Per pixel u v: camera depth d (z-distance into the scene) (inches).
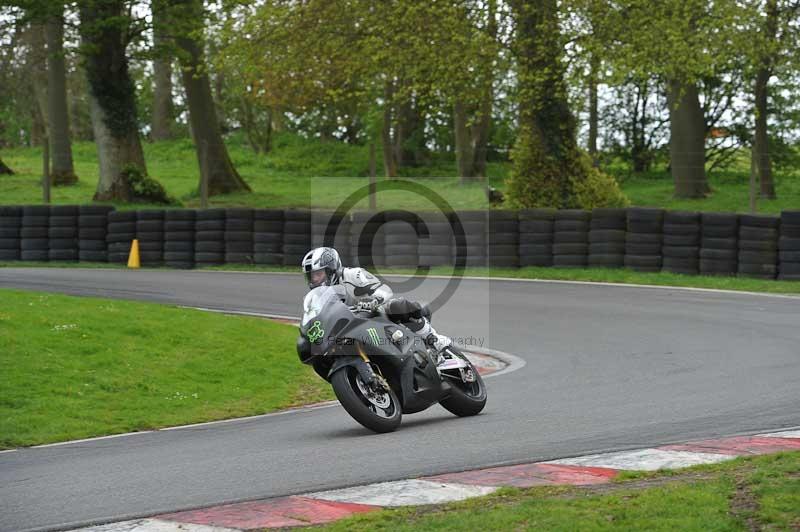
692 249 1733.5
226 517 462.0
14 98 4325.8
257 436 716.7
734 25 2190.0
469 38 2231.8
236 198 3061.0
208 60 2834.6
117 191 2696.9
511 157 2306.8
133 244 1978.3
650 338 1165.7
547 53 2225.6
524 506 447.2
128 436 755.4
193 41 2874.0
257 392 944.3
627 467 538.6
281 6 2352.4
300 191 3368.6
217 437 723.4
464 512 442.9
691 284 1660.9
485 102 2501.2
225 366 1027.3
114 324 1125.1
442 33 2201.0
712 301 1457.9
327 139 4685.0
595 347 1122.7
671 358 1026.1
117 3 2549.2
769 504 421.7
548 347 1137.4
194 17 2605.8
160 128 4803.2
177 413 848.9
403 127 4045.3
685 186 2842.0
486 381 943.0
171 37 2664.9
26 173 3619.6
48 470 610.9
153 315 1217.4
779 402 763.4
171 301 1482.5
